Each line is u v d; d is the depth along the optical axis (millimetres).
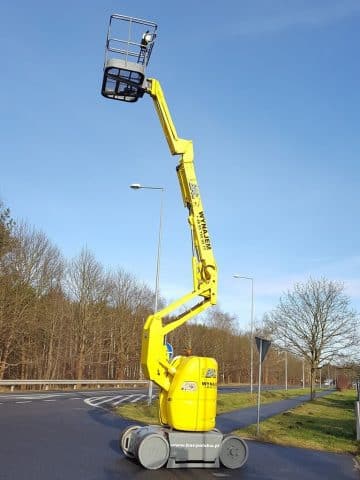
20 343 42438
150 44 10266
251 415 22312
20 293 40188
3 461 9336
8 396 26531
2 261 39156
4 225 38500
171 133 10523
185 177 10602
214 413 10008
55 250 46031
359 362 36719
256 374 99688
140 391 39531
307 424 19406
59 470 8820
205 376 9906
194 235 10461
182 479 8602
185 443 9570
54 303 47531
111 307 55906
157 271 26312
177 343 70312
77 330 49375
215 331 82875
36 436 12594
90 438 12773
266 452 12375
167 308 9984
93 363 53281
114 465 9500
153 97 10594
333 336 36969
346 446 13961
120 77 10109
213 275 10273
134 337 58344
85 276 50375
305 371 102000
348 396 47500
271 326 39188
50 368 48125
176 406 9625
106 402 25359
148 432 9516
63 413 18766
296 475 9766
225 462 9867
